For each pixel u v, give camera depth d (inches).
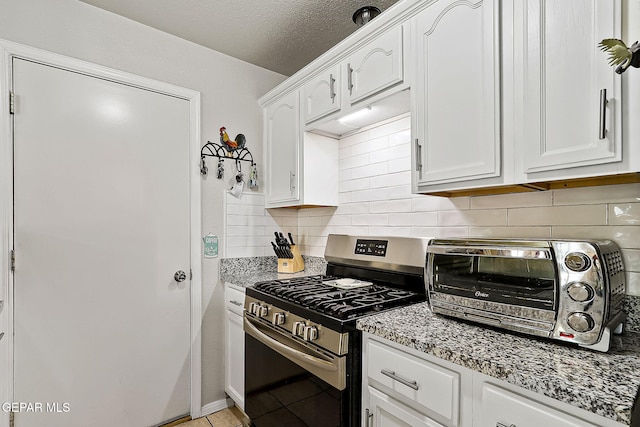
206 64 86.3
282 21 75.8
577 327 34.2
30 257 62.9
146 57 77.0
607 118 34.8
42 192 64.2
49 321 64.5
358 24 73.5
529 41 40.9
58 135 66.1
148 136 76.5
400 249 66.1
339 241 80.0
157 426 76.5
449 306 45.3
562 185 46.4
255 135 95.0
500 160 43.4
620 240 43.2
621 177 39.7
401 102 61.9
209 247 85.2
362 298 56.0
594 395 26.0
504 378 30.9
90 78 69.8
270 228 96.3
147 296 75.6
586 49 36.4
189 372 81.0
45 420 63.8
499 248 39.8
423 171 52.6
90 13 70.2
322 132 82.4
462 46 47.8
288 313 56.8
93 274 69.3
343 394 46.0
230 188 89.4
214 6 70.8
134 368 73.7
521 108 41.6
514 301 38.8
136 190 74.7
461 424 35.2
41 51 64.3
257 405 66.2
